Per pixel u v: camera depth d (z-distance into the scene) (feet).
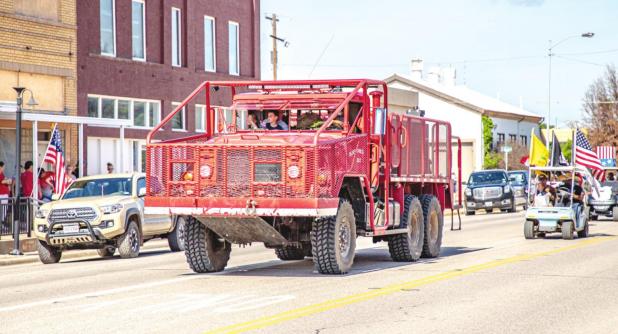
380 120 82.33
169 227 114.73
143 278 77.25
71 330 50.08
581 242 120.16
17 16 145.48
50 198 135.03
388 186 86.48
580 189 131.95
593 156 138.82
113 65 164.96
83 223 102.06
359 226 82.58
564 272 80.28
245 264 91.25
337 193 76.23
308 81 82.74
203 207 75.46
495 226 165.68
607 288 68.95
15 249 111.86
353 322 52.42
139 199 107.96
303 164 73.41
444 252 104.94
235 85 83.92
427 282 72.18
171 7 179.73
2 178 128.47
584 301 61.87
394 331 49.52
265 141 76.54
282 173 73.82
